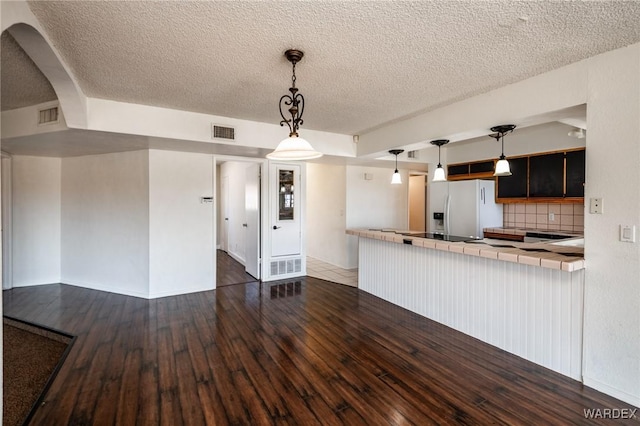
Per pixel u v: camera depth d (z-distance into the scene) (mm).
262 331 3271
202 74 2586
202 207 4672
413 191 7855
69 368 2551
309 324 3457
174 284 4500
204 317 3652
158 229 4355
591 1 1651
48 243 5016
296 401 2152
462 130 3213
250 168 5633
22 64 2457
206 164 4680
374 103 3293
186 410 2062
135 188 4395
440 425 1928
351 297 4418
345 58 2312
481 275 3049
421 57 2295
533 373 2482
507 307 2832
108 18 1812
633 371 2088
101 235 4684
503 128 2977
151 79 2686
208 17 1805
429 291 3609
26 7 1685
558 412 2033
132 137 3484
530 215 5027
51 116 3268
